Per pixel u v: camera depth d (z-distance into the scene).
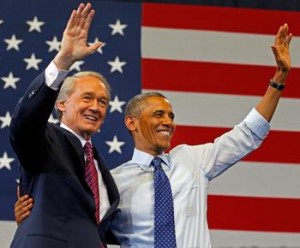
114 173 8.05
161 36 11.46
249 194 10.84
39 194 6.97
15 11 11.38
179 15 11.59
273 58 11.50
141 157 8.10
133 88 11.16
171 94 11.19
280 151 11.05
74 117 7.51
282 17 11.70
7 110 10.91
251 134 8.07
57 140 7.20
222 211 10.74
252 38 11.56
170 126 8.10
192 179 7.91
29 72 11.12
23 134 6.73
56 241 6.84
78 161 7.21
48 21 11.40
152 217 7.77
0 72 11.09
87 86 7.57
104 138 10.87
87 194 7.09
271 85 8.10
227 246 10.41
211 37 11.52
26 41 11.27
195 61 11.38
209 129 11.07
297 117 11.22
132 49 11.35
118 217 7.86
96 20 11.45
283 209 10.81
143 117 8.09
